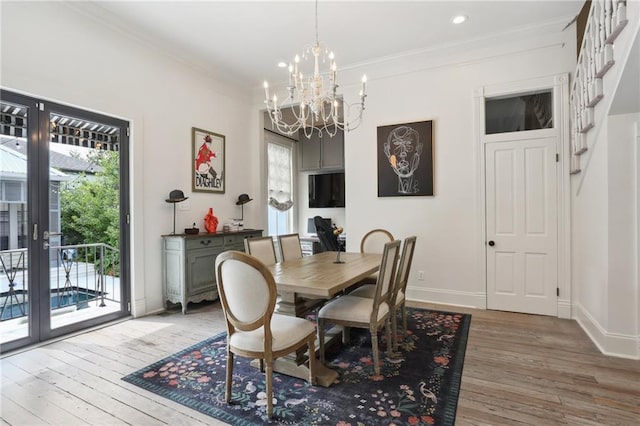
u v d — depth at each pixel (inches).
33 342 110.2
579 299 130.4
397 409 73.3
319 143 258.8
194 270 148.7
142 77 142.3
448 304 155.4
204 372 91.4
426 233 160.2
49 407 75.2
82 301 127.0
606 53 90.0
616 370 90.4
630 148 97.9
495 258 147.3
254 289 70.2
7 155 105.3
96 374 90.4
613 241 100.3
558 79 135.4
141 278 141.6
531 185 140.7
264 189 214.7
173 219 156.3
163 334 120.6
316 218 210.1
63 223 120.5
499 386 82.9
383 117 168.4
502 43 142.9
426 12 124.0
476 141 149.6
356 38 143.1
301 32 137.3
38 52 108.2
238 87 196.2
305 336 80.0
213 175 179.0
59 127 118.7
